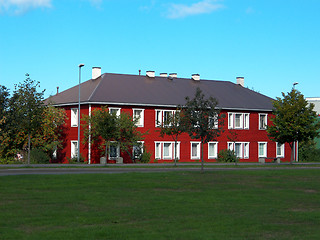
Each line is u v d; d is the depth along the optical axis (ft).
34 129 128.67
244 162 180.45
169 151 174.09
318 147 218.38
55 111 160.97
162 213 49.39
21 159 152.87
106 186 71.20
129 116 155.63
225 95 195.00
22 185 70.03
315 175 100.12
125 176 86.94
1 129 141.08
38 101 131.44
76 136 166.09
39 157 150.92
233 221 45.62
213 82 206.28
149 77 188.55
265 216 49.01
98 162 158.40
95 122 143.33
